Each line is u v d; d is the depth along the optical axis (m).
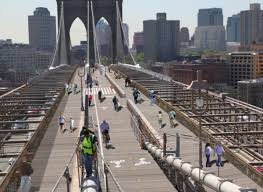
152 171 40.38
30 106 82.69
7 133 56.50
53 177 38.16
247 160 44.66
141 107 82.31
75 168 37.34
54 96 89.94
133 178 38.00
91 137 28.72
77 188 30.38
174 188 35.09
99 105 85.69
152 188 35.25
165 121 67.38
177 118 68.19
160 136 52.25
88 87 101.12
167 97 88.19
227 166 43.50
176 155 38.78
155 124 64.75
